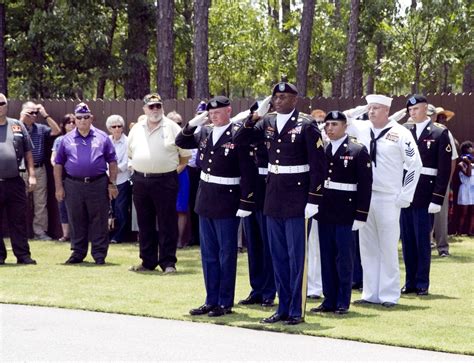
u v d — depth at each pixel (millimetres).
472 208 16641
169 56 22969
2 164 12867
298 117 8914
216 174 9453
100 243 13297
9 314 9258
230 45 40531
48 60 29719
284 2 38125
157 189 12328
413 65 30047
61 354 7613
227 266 9445
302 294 8977
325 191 9641
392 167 10258
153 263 12602
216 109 9453
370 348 7953
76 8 28391
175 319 9125
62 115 16578
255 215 10047
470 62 32719
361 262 10641
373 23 36781
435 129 11242
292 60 38344
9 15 29453
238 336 8359
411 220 11094
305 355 7645
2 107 12859
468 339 8297
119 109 16281
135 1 29406
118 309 9508
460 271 12758
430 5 29016
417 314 9633
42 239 16328
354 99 15586
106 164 13445
